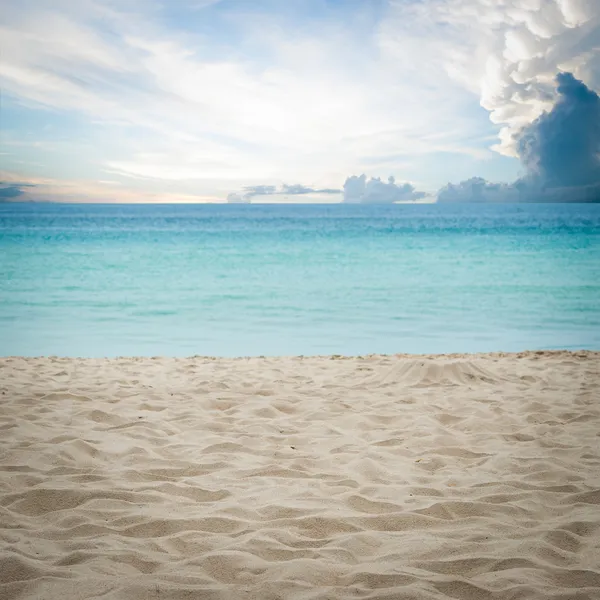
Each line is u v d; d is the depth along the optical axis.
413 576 2.62
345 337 11.11
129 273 20.14
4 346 10.30
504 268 21.16
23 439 4.56
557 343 10.70
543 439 4.83
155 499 3.49
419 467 4.18
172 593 2.48
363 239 35.91
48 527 3.10
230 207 174.25
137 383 6.84
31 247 29.70
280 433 5.01
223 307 14.12
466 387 6.80
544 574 2.66
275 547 2.89
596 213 104.75
